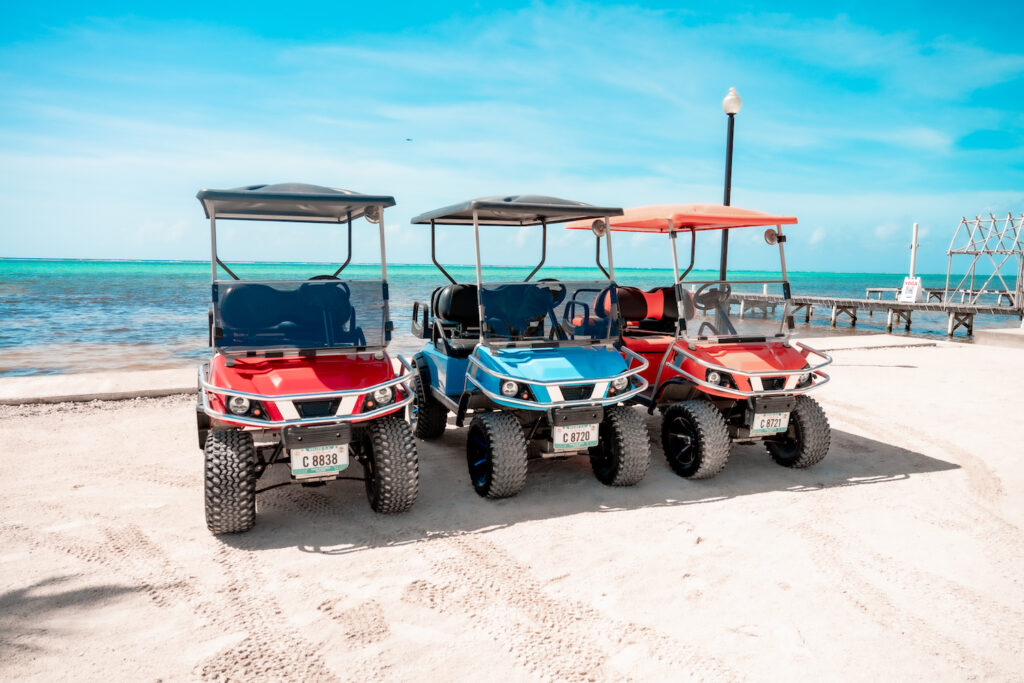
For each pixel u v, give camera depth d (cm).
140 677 316
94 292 3912
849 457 690
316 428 459
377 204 537
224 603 387
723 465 591
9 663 324
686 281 633
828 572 431
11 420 796
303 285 514
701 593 403
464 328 653
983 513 537
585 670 326
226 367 499
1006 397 999
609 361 576
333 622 368
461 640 351
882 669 328
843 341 1631
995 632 363
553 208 589
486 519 515
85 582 410
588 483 598
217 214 616
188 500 550
